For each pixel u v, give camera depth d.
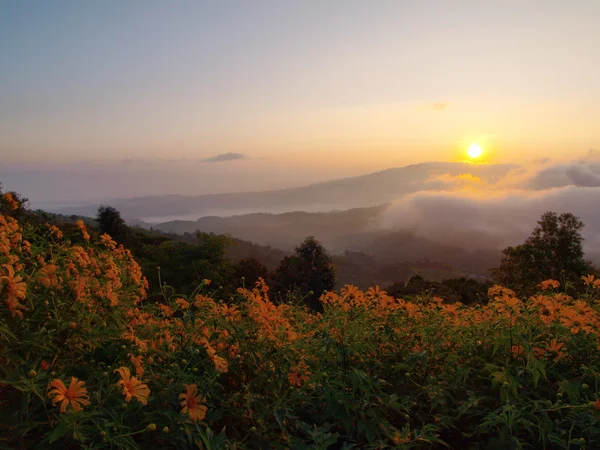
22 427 1.73
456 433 2.76
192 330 2.75
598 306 3.29
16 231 3.24
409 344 3.14
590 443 2.34
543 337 3.09
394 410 2.71
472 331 3.25
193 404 2.06
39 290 2.45
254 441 2.21
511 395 2.62
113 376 2.21
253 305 2.82
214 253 31.44
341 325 2.97
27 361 2.07
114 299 2.76
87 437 1.77
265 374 2.56
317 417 2.52
